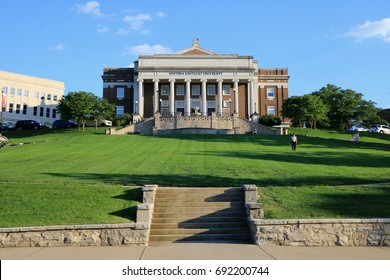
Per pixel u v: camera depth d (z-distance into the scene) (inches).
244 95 3110.2
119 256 426.9
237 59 2994.6
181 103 3061.0
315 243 502.0
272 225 508.4
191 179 808.9
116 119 2802.7
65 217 555.8
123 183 755.4
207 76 2955.2
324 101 2987.2
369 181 794.2
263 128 2268.7
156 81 2945.4
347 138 2046.0
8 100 3380.9
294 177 836.6
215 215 591.2
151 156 1216.8
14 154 1306.6
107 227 513.3
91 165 1039.0
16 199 618.5
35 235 507.8
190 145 1503.4
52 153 1316.4
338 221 506.9
